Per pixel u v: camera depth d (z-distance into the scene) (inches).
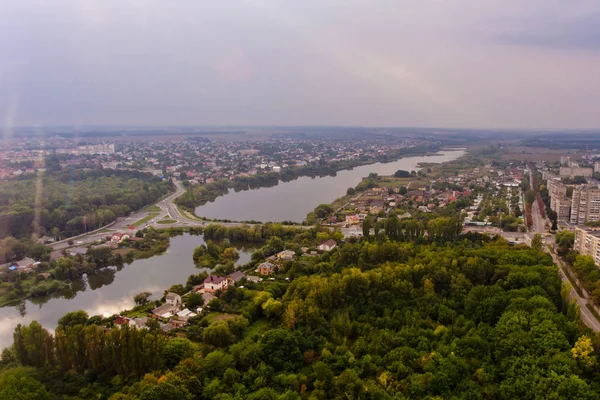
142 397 7864.2
